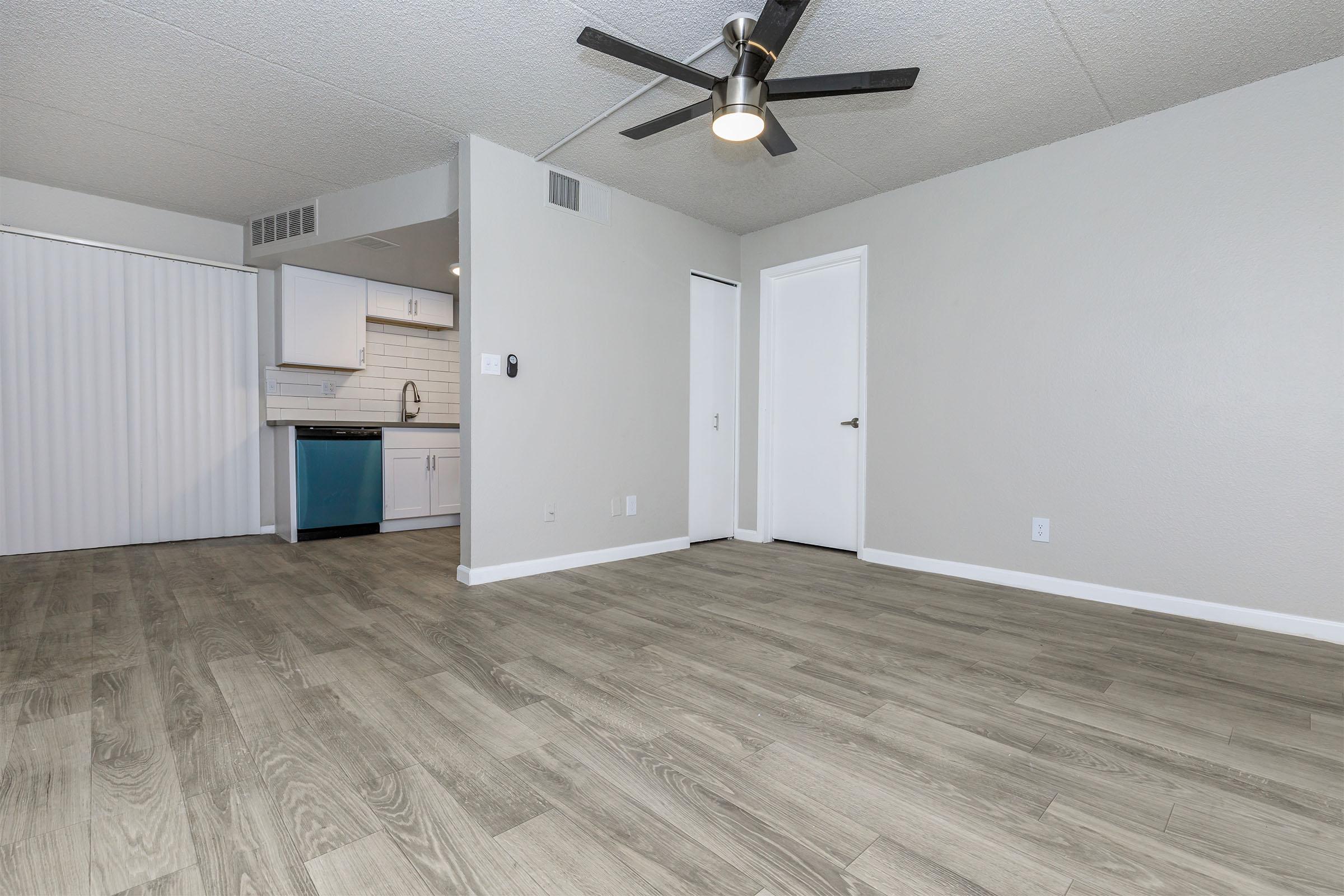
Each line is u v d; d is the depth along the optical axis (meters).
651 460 3.92
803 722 1.64
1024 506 3.08
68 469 3.74
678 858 1.11
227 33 2.17
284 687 1.82
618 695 1.79
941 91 2.53
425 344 5.36
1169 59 2.29
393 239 3.71
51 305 3.67
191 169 3.39
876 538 3.67
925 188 3.46
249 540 4.23
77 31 2.15
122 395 3.91
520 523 3.25
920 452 3.47
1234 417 2.50
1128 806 1.28
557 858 1.11
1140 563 2.73
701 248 4.20
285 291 4.29
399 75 2.45
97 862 1.07
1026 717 1.67
